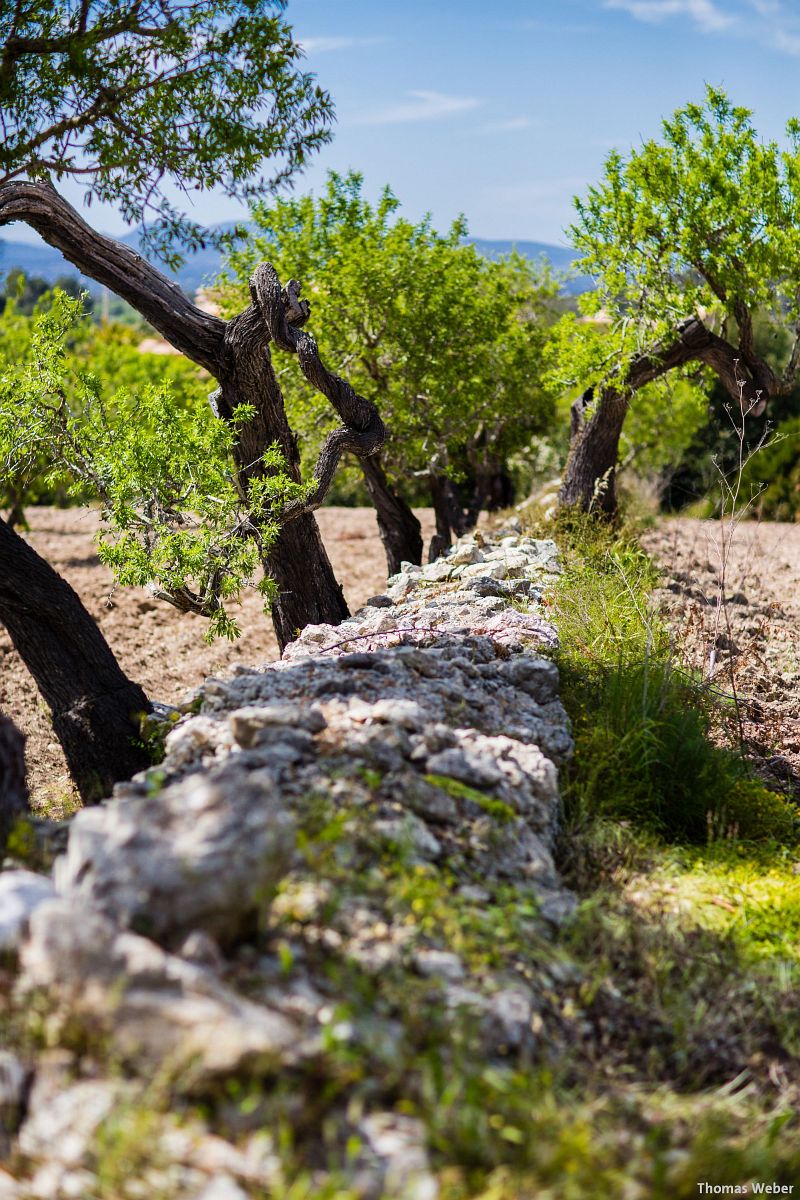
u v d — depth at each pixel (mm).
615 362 12172
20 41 7145
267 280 7801
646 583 8977
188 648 12852
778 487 21406
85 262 7598
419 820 3725
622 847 4480
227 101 7727
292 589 8625
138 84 7469
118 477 7160
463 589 8016
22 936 2744
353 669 5113
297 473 8617
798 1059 3271
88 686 6449
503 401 14945
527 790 4176
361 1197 2295
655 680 5785
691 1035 3268
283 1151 2334
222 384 8250
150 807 2994
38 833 3838
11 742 3789
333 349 12352
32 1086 2521
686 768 5227
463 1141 2441
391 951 3014
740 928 4016
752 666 8070
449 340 12625
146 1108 2404
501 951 3273
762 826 5094
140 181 7707
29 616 6371
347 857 3389
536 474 22953
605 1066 3041
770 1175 2680
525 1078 2727
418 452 13062
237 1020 2494
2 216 7207
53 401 7688
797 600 10961
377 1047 2631
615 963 3551
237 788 2996
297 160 7945
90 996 2541
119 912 2787
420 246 12547
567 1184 2395
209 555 7133
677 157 11320
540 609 7492
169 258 7945
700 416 20938
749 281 11078
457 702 4871
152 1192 2266
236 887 2812
